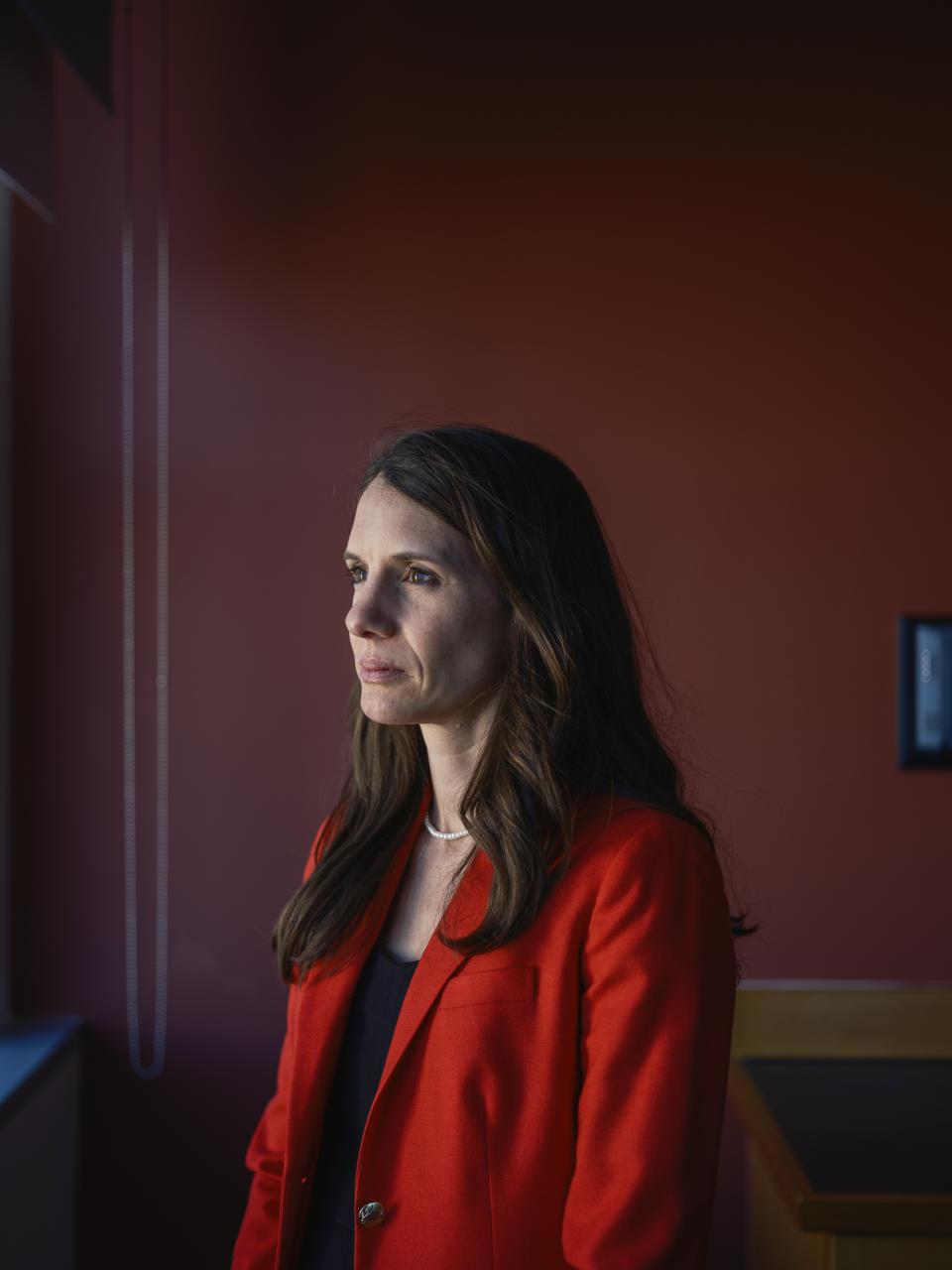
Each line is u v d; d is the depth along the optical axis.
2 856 2.17
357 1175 0.90
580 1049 0.89
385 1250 0.88
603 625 0.98
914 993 2.16
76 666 2.20
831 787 2.19
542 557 0.93
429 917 1.01
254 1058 2.19
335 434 2.20
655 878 0.88
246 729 2.20
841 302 2.19
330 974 1.01
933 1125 1.78
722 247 2.19
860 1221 1.46
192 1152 2.18
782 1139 1.70
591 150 2.19
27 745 2.19
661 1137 0.82
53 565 2.19
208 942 2.20
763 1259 1.95
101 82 1.94
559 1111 0.87
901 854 2.19
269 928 2.19
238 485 2.20
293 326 2.20
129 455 2.20
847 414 2.19
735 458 2.20
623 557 2.20
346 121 2.19
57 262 2.19
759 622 2.20
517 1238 0.85
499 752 0.94
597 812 0.93
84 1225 2.17
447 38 2.20
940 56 2.18
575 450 2.20
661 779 1.00
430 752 1.02
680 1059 0.83
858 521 2.19
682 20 2.19
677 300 2.20
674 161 2.19
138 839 2.20
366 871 1.05
